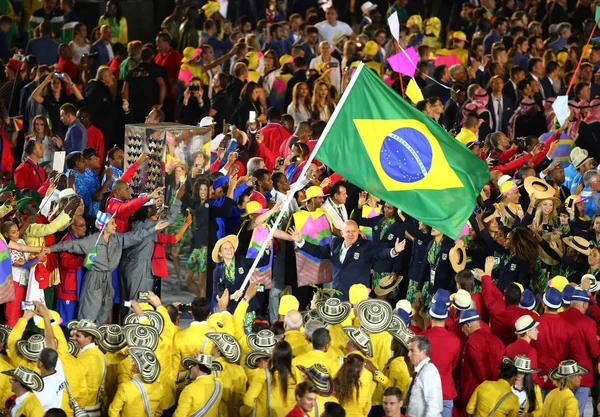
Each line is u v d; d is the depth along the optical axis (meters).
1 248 22.36
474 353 19.25
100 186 28.77
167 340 18.80
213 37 42.31
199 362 17.27
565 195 29.52
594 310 22.70
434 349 18.83
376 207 26.28
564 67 42.06
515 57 42.12
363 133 19.86
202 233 25.05
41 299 23.17
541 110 37.66
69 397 17.27
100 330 19.03
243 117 34.81
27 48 41.97
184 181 24.58
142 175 24.61
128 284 24.14
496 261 24.95
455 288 24.47
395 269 25.59
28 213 24.02
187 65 39.19
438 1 48.62
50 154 32.00
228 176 26.17
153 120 30.75
